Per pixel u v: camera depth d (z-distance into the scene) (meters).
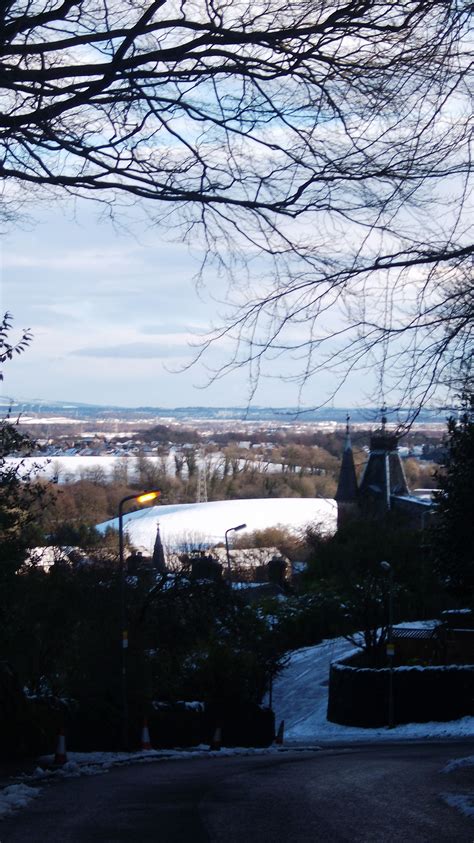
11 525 15.73
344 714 41.84
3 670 18.75
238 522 104.31
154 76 9.09
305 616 58.47
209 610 33.97
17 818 10.28
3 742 18.55
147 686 27.61
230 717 32.00
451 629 43.66
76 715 24.50
